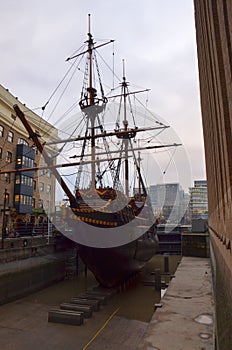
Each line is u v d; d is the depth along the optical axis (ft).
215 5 14.12
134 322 43.68
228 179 11.93
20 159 124.88
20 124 127.54
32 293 64.69
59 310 45.85
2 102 114.93
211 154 31.83
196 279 43.80
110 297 57.93
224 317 10.39
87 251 61.41
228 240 12.26
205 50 25.90
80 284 74.95
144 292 63.10
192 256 93.09
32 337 38.52
